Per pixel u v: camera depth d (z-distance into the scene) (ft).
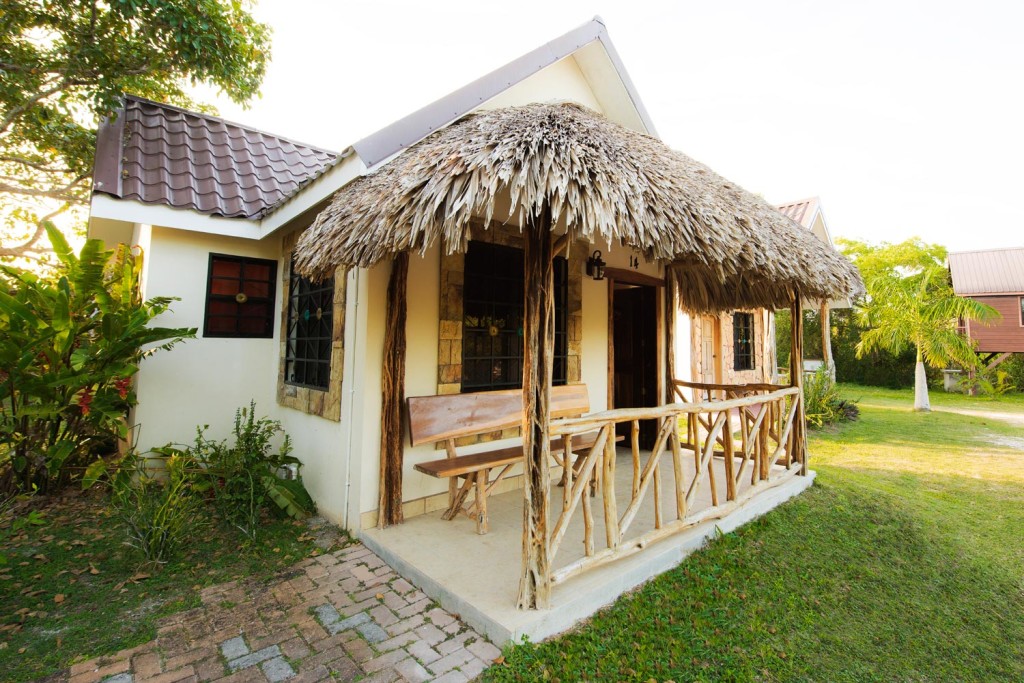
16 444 14.06
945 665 8.48
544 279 8.44
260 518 13.57
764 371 39.91
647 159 10.00
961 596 10.79
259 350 18.26
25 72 18.16
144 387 16.07
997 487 18.35
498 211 14.88
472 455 12.92
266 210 16.12
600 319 18.78
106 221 19.70
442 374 13.58
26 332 13.52
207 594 9.69
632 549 10.05
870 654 8.61
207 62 18.85
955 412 39.68
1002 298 59.57
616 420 9.79
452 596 8.95
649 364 22.16
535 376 8.38
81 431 15.39
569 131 8.43
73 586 9.91
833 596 10.39
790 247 12.46
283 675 7.31
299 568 10.77
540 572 8.33
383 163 11.68
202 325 17.11
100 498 14.67
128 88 23.70
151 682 7.14
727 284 19.79
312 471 14.76
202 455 14.79
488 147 7.78
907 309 40.22
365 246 9.29
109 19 17.78
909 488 18.06
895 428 31.45
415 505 13.21
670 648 8.20
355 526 12.28
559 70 16.78
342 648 7.97
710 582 10.41
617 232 7.57
